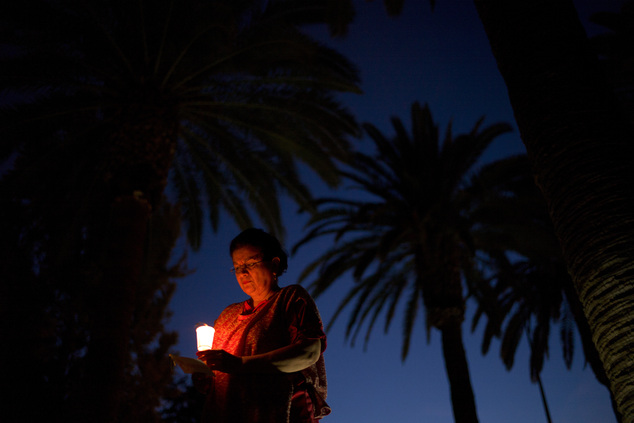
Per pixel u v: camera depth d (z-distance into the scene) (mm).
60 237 13539
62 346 13828
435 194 16969
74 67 10688
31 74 10430
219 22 10133
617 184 3373
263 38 10664
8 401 12797
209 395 2521
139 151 10594
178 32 10414
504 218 15906
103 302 9008
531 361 20500
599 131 3578
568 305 19672
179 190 14023
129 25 10430
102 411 8102
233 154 12945
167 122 11117
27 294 13609
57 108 11039
